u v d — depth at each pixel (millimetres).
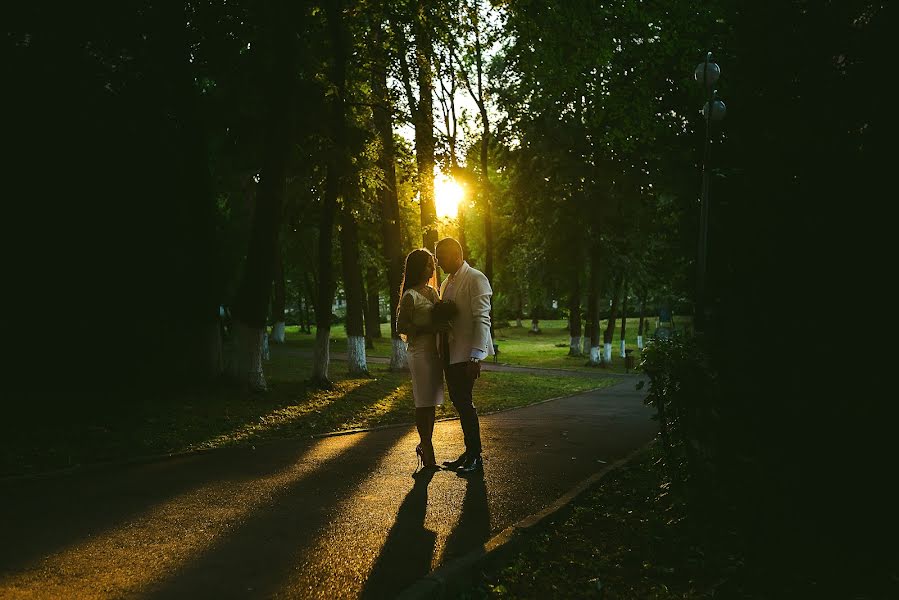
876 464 4344
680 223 19875
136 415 9383
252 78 12922
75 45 10836
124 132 11492
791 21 5262
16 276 10375
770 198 5133
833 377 4504
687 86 16156
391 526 4898
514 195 35250
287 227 30516
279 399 12164
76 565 3918
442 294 6809
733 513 4945
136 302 11625
